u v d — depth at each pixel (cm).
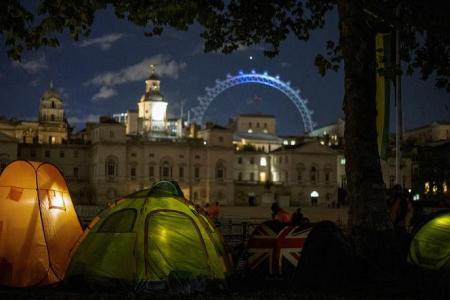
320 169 14838
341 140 17388
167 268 1617
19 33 1984
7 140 12656
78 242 1770
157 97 17025
